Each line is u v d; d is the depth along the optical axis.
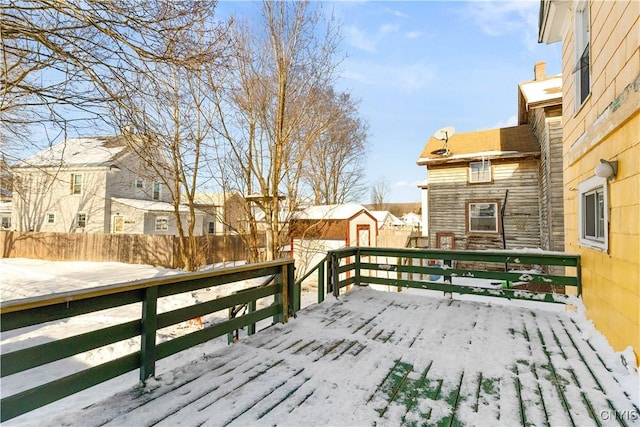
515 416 1.93
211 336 2.81
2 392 4.25
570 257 4.23
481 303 4.67
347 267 5.43
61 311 1.80
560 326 3.68
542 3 5.27
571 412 1.97
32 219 18.62
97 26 3.94
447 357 2.82
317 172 20.50
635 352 2.43
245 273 3.18
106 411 1.93
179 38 4.45
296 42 10.59
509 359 2.78
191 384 2.29
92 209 17.56
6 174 12.71
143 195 19.59
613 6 2.97
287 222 11.77
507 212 12.45
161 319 2.38
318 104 11.46
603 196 3.19
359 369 2.57
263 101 10.95
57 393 1.77
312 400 2.10
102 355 5.45
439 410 2.00
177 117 10.21
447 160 13.20
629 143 2.56
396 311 4.27
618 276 2.78
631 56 2.52
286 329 3.54
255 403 2.05
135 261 14.95
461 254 4.85
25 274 12.38
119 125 4.69
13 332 6.55
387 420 1.89
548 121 9.16
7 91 4.16
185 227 20.59
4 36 4.01
